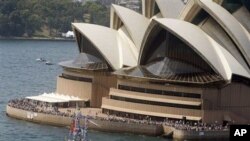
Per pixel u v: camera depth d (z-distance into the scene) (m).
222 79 172.75
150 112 174.25
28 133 165.38
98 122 169.00
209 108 172.12
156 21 174.50
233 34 174.75
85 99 196.62
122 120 170.12
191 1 178.25
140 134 167.00
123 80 180.62
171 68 177.00
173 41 178.12
